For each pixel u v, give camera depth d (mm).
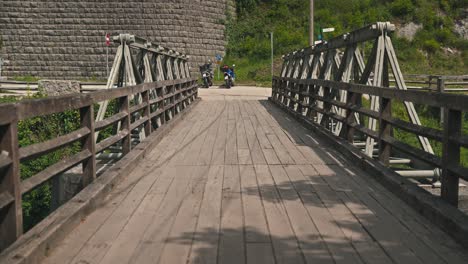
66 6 37438
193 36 39188
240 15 43875
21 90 21875
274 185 6488
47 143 4531
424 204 5043
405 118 21359
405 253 4105
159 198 5848
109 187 6035
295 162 8047
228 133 11578
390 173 6367
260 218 5066
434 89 22750
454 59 38812
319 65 14828
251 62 38906
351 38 9656
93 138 5930
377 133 7379
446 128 4949
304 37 40469
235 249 4215
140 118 9820
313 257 4035
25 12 37281
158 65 13250
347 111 8938
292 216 5125
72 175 7387
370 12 42812
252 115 15992
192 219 5039
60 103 4789
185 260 3984
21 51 37438
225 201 5719
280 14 43438
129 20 37906
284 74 21125
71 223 4625
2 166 3602
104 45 37625
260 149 9336
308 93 12867
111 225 4836
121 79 10531
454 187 4953
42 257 3916
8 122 3703
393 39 39625
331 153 8867
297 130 12133
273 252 4145
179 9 38344
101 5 37656
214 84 34281
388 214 5172
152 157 8484
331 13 43688
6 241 3826
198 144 9930
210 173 7246
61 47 37562
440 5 43469
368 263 3910
